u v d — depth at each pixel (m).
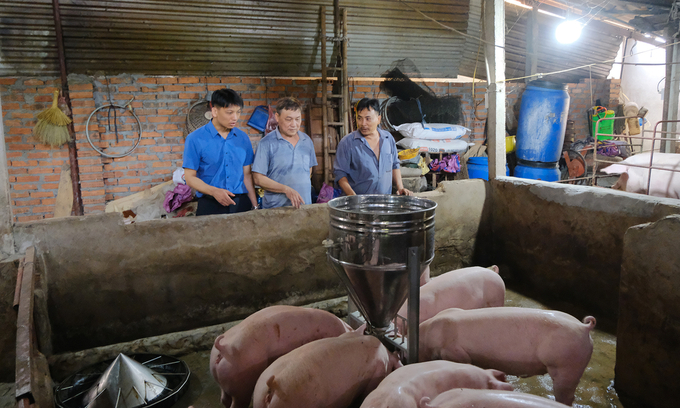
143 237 2.91
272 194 3.38
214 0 5.11
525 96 5.61
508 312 2.21
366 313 2.13
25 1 4.66
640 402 2.36
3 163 2.60
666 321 2.21
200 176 3.23
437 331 2.26
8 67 5.05
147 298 2.96
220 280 3.12
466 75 7.03
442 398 1.64
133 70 5.47
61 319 2.79
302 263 3.36
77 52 5.16
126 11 4.98
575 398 2.42
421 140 5.99
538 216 3.76
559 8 6.46
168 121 5.64
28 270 2.40
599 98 7.62
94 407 2.23
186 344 3.01
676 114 5.96
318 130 5.94
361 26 5.89
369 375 2.03
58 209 5.38
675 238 2.15
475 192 4.12
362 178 3.52
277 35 5.68
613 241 3.18
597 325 3.26
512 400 1.56
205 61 5.68
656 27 5.96
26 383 1.55
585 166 6.29
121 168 5.56
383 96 6.36
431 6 5.92
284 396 1.79
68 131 5.26
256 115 5.86
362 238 1.84
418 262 1.89
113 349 2.87
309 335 2.30
